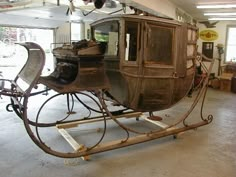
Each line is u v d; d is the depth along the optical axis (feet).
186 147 11.80
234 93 27.73
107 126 14.53
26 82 8.96
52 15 20.20
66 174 9.04
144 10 17.75
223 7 24.07
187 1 21.72
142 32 10.69
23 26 23.22
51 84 9.04
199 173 9.34
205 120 14.79
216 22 33.68
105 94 12.03
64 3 16.39
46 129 13.71
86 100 20.68
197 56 14.15
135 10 16.89
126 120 15.98
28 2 15.47
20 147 11.16
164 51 11.55
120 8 19.06
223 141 12.64
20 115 8.95
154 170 9.52
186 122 15.53
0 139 12.00
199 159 10.52
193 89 17.65
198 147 11.80
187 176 9.11
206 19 33.60
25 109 8.11
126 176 9.03
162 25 11.21
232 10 25.79
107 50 11.21
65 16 20.88
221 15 29.17
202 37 34.71
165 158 10.57
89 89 9.26
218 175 9.21
